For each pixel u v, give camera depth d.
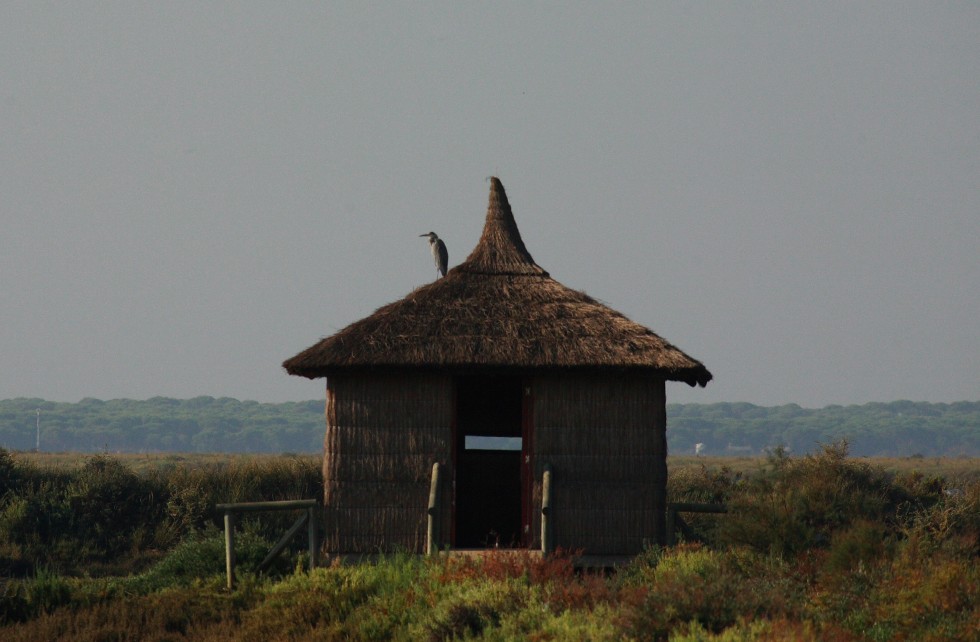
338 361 73.38
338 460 74.75
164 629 68.88
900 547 65.50
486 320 76.06
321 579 70.00
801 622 52.47
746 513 72.06
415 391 75.06
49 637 66.88
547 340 74.50
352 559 74.00
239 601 72.81
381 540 74.12
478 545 92.19
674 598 54.47
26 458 131.50
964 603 55.81
